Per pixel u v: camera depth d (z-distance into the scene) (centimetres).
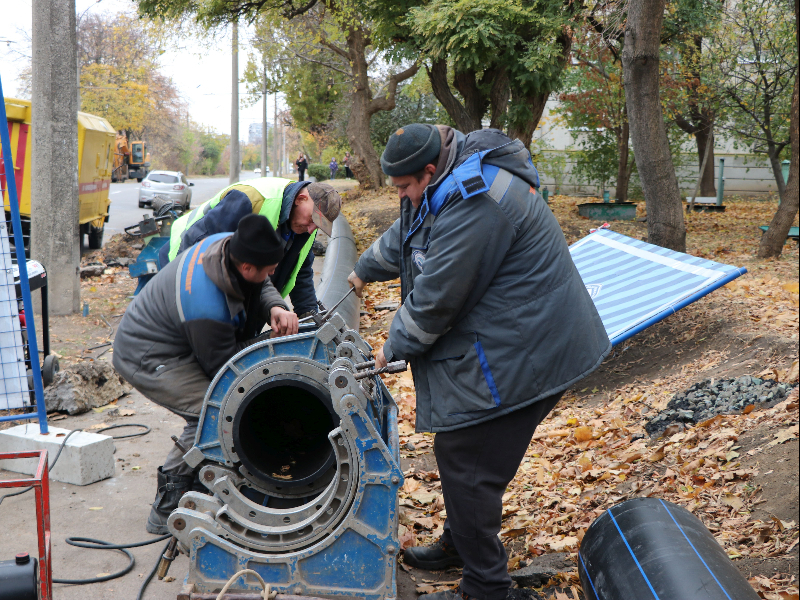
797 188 1038
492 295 251
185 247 367
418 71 2133
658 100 811
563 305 252
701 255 1140
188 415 310
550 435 495
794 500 318
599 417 513
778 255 1068
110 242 1557
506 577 269
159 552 322
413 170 253
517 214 246
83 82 5119
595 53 1488
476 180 241
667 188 825
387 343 257
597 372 630
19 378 400
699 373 544
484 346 252
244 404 262
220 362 300
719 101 1577
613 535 235
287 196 391
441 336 260
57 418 497
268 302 321
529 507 386
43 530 239
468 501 260
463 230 242
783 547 290
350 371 250
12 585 209
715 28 1473
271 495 277
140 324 309
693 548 217
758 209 1883
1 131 385
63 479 396
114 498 378
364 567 259
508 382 250
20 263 399
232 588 258
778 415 410
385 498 255
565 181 2291
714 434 413
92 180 1383
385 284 1040
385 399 319
